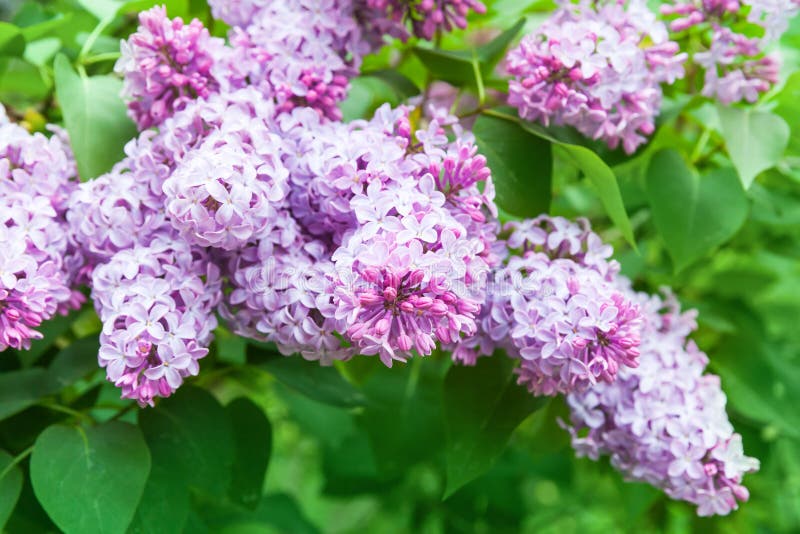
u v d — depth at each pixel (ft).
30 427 2.55
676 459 2.44
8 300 2.28
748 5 2.63
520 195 2.56
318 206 2.36
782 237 3.20
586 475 3.73
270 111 2.42
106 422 2.45
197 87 2.43
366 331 2.20
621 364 2.35
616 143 2.60
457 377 2.54
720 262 3.34
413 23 2.66
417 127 2.70
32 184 2.42
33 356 2.63
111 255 2.36
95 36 2.67
